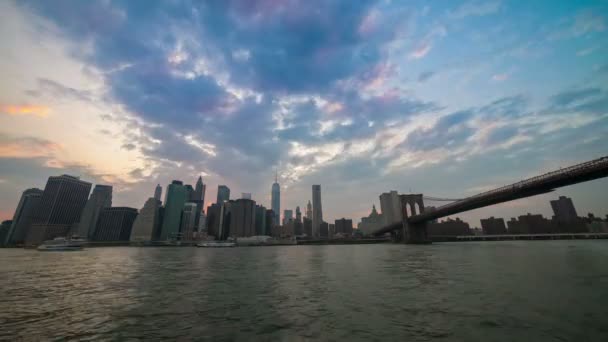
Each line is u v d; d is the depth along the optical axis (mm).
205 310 19422
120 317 17969
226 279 35125
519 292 22547
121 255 115188
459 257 63344
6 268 53812
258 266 54219
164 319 17406
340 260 65812
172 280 34781
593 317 15688
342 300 21609
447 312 17453
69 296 24984
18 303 22188
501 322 15289
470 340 13023
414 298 21641
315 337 13914
